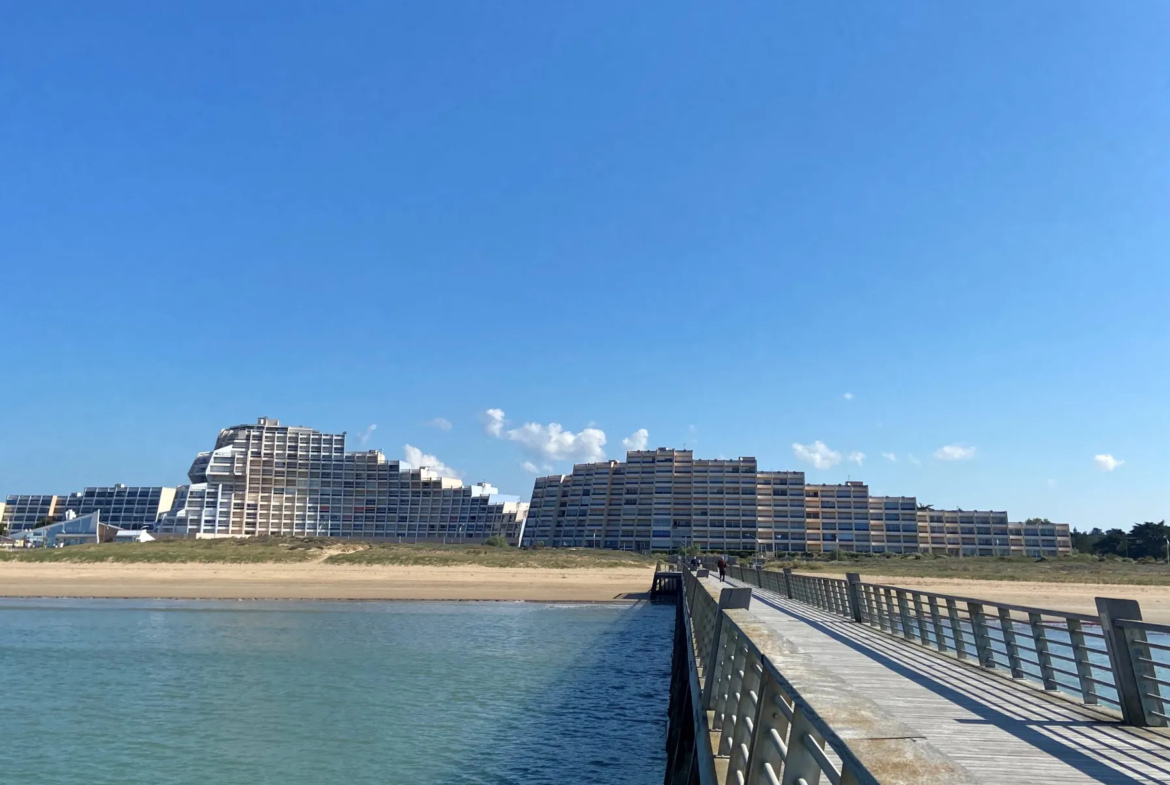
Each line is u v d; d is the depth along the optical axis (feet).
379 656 123.13
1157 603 186.91
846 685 12.37
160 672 109.50
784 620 80.74
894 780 7.17
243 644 135.44
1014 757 26.27
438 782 62.85
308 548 288.51
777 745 13.75
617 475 531.91
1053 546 521.24
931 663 49.44
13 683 102.06
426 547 323.98
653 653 128.88
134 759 68.69
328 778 63.67
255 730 78.18
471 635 148.97
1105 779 23.68
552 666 115.24
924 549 516.32
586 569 268.41
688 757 48.75
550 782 62.90
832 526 494.18
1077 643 36.60
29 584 232.94
